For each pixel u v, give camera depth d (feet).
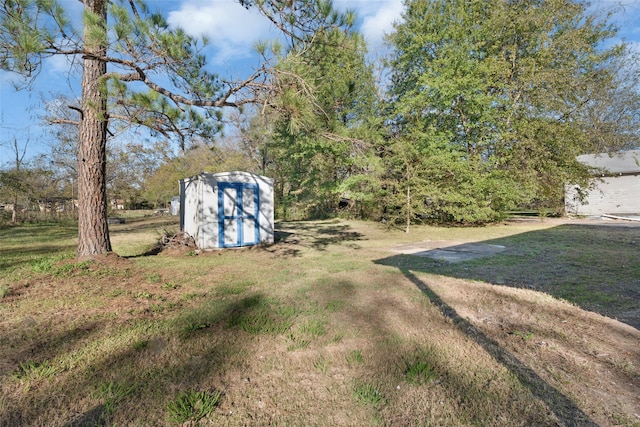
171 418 6.10
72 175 64.75
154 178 91.91
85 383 7.32
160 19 13.96
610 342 9.47
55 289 14.60
